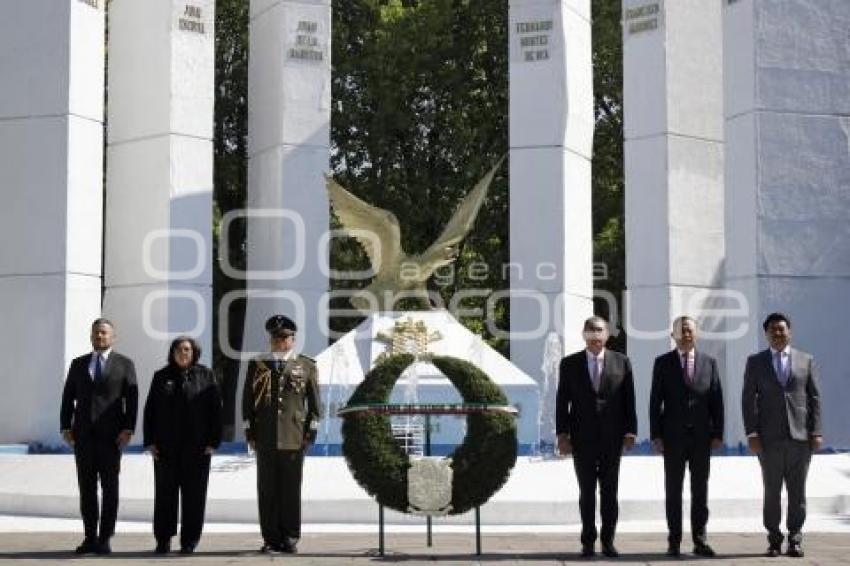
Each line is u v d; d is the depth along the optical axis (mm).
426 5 40812
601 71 42406
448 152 43500
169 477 14383
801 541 14648
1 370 25062
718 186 28328
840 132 25297
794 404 13984
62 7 25234
